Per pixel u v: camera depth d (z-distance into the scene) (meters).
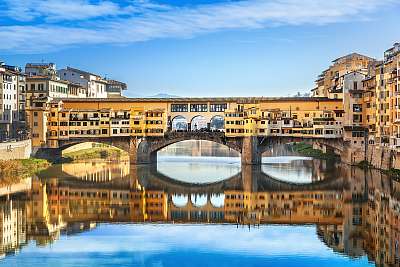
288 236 75.00
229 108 163.38
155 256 65.94
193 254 67.00
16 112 169.25
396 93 125.56
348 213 87.31
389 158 128.38
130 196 106.12
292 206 95.12
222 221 84.50
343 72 181.62
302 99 161.00
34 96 174.12
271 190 113.19
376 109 140.00
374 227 77.44
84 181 123.38
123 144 159.62
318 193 107.75
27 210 89.06
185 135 159.25
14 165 130.00
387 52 142.25
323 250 68.12
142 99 166.00
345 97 153.00
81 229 78.06
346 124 152.25
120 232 76.94
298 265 62.88
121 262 63.41
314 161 172.50
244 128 156.25
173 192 111.88
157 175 137.12
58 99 164.50
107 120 157.88
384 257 64.38
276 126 156.38
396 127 124.69
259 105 162.25
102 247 69.25
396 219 82.25
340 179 124.88
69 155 170.88
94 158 180.38
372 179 121.81
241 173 141.25
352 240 72.12
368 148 147.62
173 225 81.88
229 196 106.88
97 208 93.25
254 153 156.88
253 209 93.31
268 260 64.81
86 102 164.62
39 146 153.00
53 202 96.81
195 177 134.50
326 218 84.62
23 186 113.31
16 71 173.12
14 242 70.38
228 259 65.06
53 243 70.25
